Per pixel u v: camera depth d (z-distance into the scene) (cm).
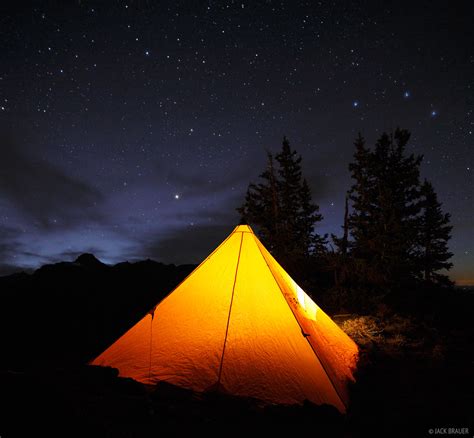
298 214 1748
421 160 1421
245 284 526
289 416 354
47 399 243
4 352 684
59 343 761
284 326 486
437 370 602
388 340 802
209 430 285
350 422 386
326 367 459
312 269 1631
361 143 1473
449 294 1456
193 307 515
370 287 1352
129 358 483
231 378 436
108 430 237
